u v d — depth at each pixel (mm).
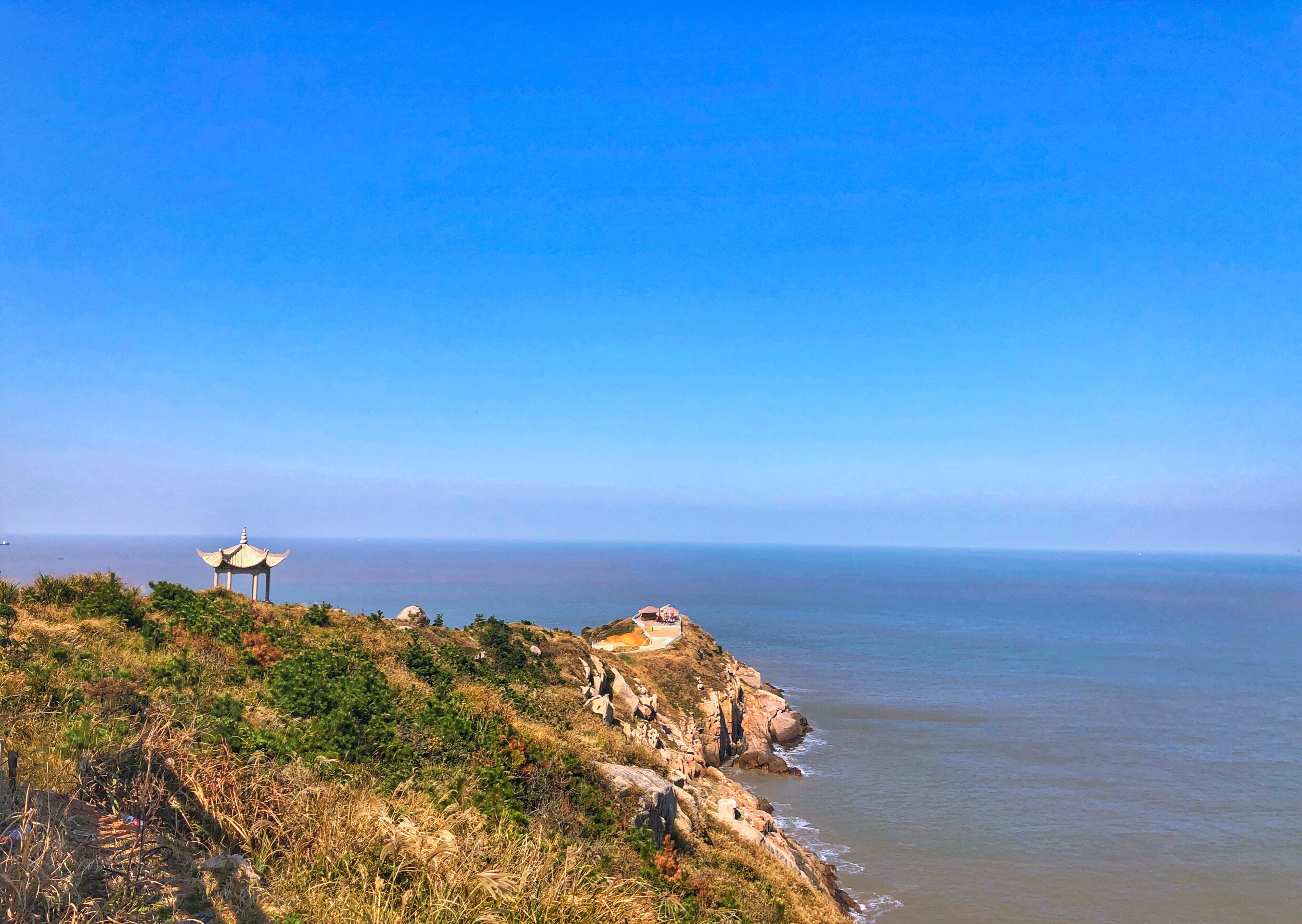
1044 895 44344
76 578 21078
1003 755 72125
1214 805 59312
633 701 51719
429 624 40375
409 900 8359
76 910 6070
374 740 14016
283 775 10320
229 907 7035
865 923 40219
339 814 9594
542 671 40531
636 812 18703
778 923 18562
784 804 58062
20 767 8656
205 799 8820
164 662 16500
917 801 59281
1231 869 48406
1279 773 67438
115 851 7180
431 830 10789
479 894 9203
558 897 9836
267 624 25484
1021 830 53812
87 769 8617
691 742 59938
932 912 41875
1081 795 61094
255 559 32531
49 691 11758
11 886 5848
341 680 18047
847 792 61312
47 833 6516
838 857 48688
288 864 8414
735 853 24781
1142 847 51375
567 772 18141
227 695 14695
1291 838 53281
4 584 18938
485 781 15070
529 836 12305
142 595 22953
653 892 13219
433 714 17656
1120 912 42781
